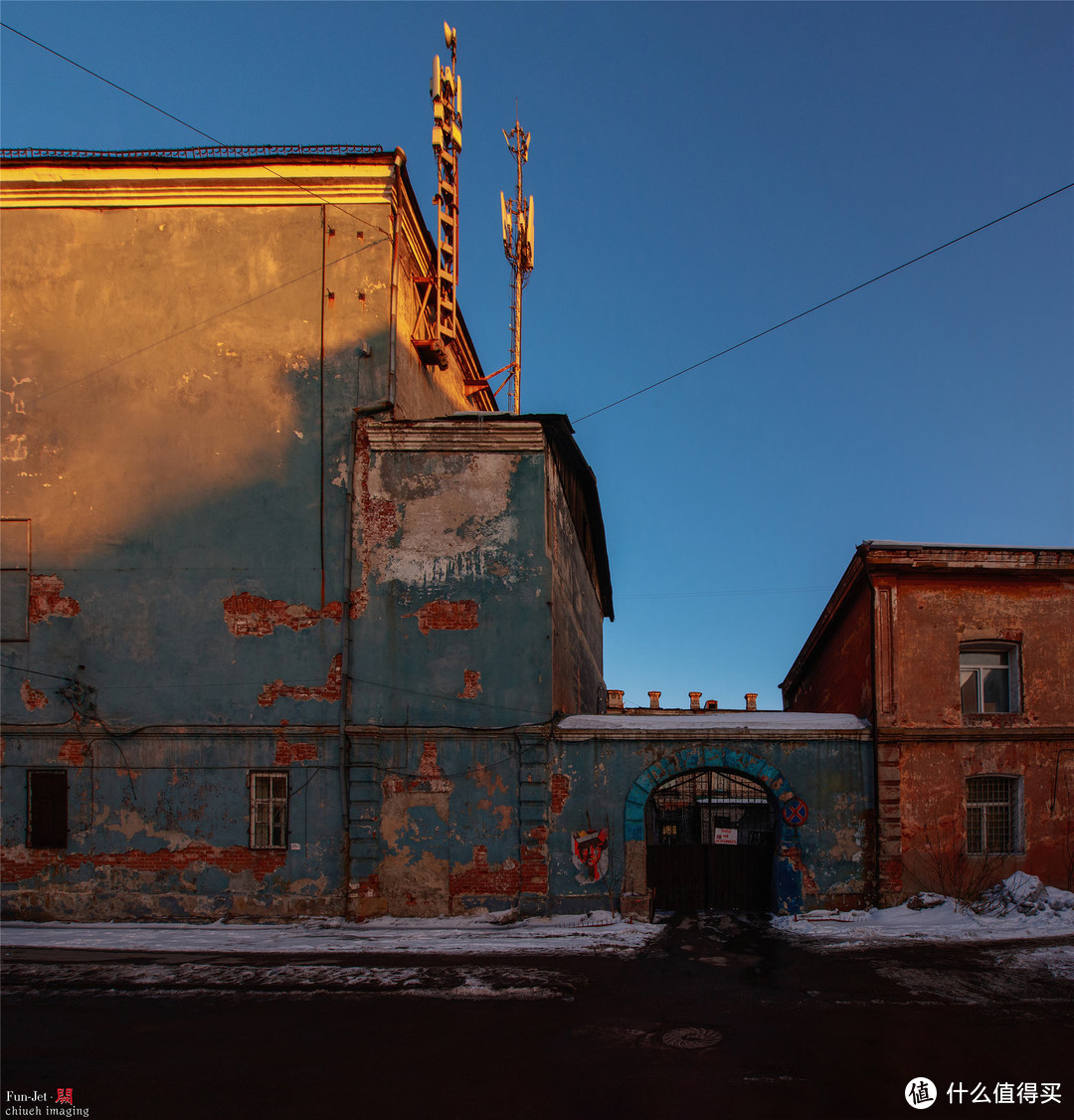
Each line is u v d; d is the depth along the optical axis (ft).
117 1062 26.23
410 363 55.62
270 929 44.57
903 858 46.55
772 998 32.32
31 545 50.47
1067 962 36.68
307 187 52.08
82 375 51.83
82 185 52.54
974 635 49.01
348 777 46.96
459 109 62.59
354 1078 24.91
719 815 49.85
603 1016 30.35
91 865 47.06
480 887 45.80
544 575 48.70
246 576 49.52
